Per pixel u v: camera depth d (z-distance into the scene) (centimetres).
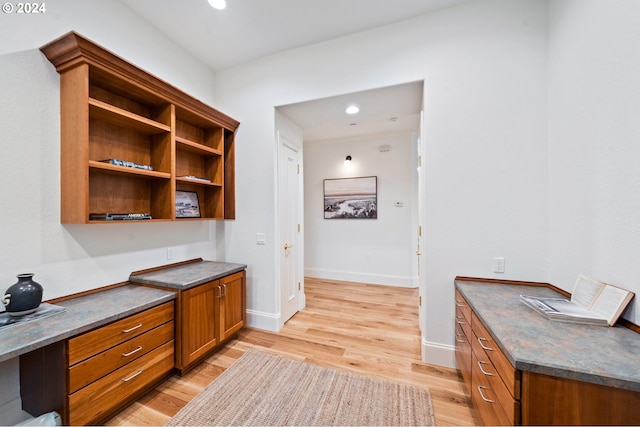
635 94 111
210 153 267
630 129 113
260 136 275
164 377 190
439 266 208
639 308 109
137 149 210
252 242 279
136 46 215
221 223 294
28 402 146
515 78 190
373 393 177
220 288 227
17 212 149
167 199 212
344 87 238
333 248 491
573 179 155
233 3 202
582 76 146
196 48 258
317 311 328
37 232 157
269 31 234
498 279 194
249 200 280
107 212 191
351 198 478
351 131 437
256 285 278
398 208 451
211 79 293
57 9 167
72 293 174
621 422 83
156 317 176
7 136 146
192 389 181
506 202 192
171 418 155
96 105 161
